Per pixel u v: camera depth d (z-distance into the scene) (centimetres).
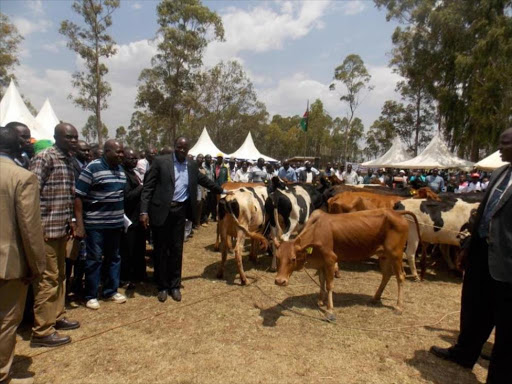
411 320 482
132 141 6544
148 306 504
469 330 363
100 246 484
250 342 411
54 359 367
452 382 349
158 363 364
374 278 659
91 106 2486
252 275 654
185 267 692
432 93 2617
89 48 2406
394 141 2678
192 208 547
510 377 300
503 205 302
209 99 3866
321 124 5972
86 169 461
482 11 2259
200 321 461
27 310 439
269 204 679
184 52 2814
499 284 306
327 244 471
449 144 2598
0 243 282
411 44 2661
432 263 794
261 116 4494
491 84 2033
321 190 908
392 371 363
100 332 424
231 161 1480
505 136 314
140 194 559
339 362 376
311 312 498
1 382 298
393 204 688
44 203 385
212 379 340
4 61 2441
